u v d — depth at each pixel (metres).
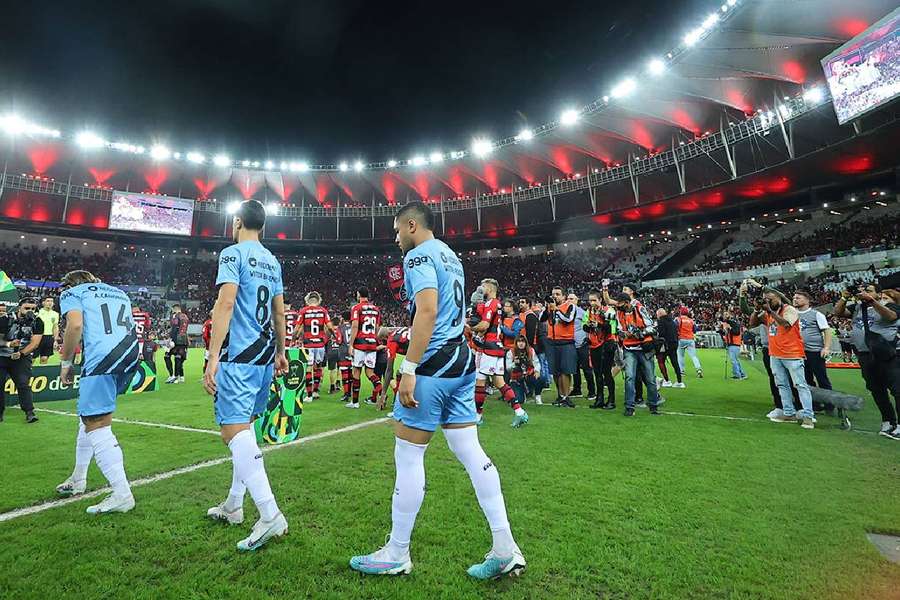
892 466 4.07
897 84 19.66
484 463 2.36
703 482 3.64
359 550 2.53
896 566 2.35
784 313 5.93
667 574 2.29
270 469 3.91
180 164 41.00
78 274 3.42
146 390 8.96
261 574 2.28
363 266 51.28
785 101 27.31
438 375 2.33
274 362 3.15
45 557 2.41
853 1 21.62
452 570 2.34
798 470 3.95
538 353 9.23
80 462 3.40
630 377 6.62
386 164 43.88
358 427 5.69
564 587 2.19
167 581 2.21
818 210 33.94
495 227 45.91
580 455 4.43
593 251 46.19
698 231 41.22
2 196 36.50
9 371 5.98
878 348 5.27
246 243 3.02
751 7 23.95
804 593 2.12
